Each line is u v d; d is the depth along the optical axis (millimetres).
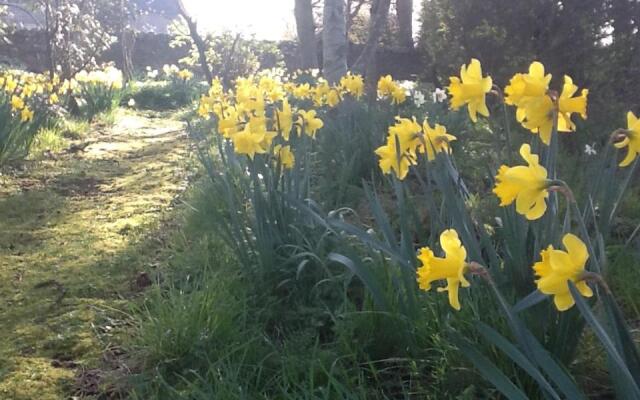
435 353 1041
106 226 2045
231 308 1218
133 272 1647
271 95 2410
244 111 1814
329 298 1297
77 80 4852
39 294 1530
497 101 2717
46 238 1938
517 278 986
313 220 1432
